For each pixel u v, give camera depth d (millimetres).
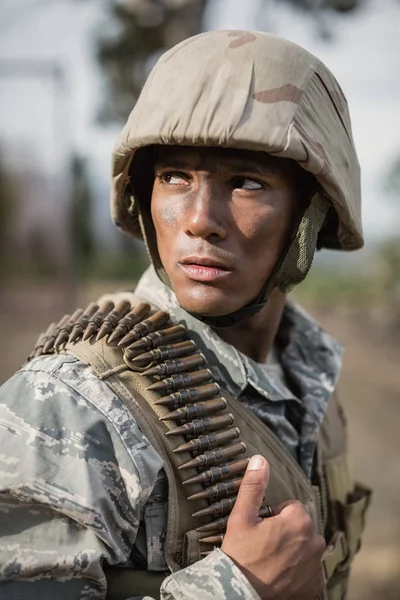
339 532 1329
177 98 1022
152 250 1241
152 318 1152
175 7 5945
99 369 1029
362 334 8727
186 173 1064
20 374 1019
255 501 1011
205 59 1042
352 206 1187
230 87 1017
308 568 1011
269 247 1102
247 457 1128
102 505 923
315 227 1155
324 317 9805
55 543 920
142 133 1041
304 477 1196
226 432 1090
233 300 1085
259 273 1106
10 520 932
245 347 1280
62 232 9922
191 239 1063
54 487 913
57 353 1062
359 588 2988
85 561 906
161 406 1055
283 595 983
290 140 1011
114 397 1005
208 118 995
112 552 938
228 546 989
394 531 3604
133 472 951
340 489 1385
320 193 1143
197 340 1184
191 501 1029
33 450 930
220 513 1037
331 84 1149
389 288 10070
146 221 1243
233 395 1179
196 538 1008
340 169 1126
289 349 1414
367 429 5379
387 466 4590
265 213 1073
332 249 1433
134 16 6211
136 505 948
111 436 970
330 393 1359
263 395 1194
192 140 1003
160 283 1241
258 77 1031
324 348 1419
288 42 1113
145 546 1006
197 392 1093
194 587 931
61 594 911
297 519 1014
